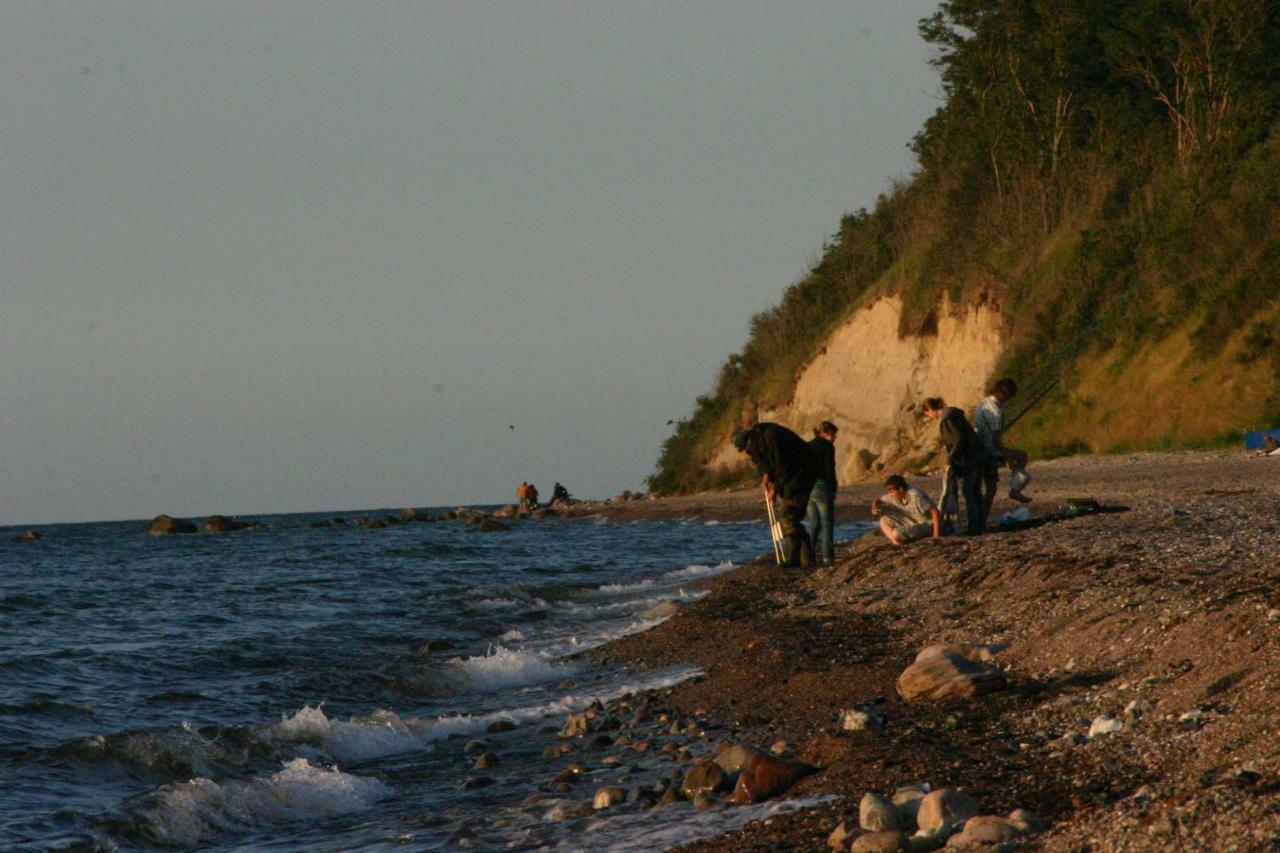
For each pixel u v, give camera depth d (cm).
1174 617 2752
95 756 2945
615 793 2344
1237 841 1475
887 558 4903
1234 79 13288
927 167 17812
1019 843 1672
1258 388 10150
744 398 18888
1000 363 13125
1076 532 4475
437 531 17288
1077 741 2194
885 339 15638
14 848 2300
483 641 5178
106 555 15300
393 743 3231
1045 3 15512
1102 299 12631
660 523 14262
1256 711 2002
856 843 1761
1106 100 15025
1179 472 8138
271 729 3194
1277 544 3509
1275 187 11562
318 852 2258
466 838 2208
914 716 2603
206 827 2458
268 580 9312
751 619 4522
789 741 2653
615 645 4572
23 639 5838
